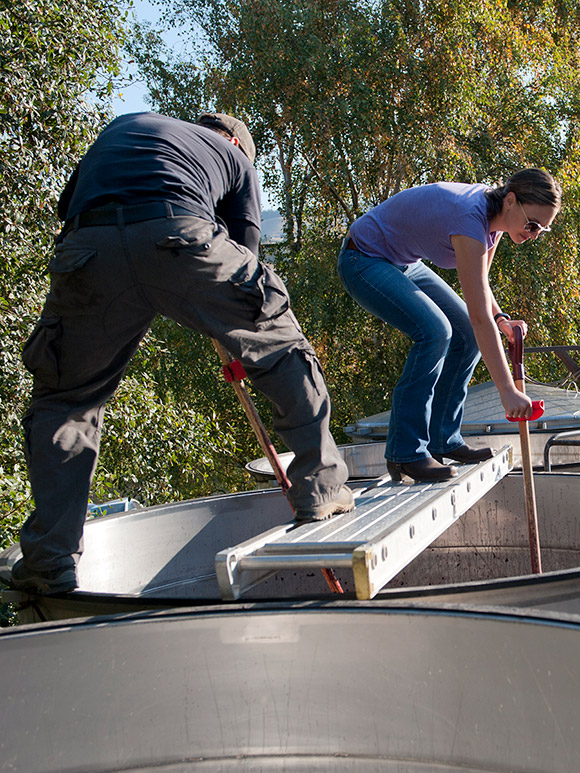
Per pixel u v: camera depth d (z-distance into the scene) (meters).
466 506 2.09
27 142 5.20
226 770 1.22
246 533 2.70
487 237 2.20
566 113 13.15
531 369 11.66
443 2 11.62
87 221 1.66
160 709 1.23
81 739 1.23
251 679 1.23
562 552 2.60
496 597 1.35
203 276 1.62
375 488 2.24
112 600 1.52
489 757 1.16
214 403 10.99
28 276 5.39
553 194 2.11
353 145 11.27
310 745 1.22
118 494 6.31
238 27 12.38
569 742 1.14
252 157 2.15
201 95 13.05
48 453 1.79
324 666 1.21
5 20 4.96
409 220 2.33
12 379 5.19
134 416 6.44
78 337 1.74
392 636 1.18
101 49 5.77
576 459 4.82
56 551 1.74
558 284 12.08
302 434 1.72
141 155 1.70
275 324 1.72
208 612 1.22
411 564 2.84
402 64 11.61
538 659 1.12
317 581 2.81
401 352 12.15
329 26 11.95
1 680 1.23
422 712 1.18
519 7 13.89
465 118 11.91
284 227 13.03
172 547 2.52
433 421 2.55
